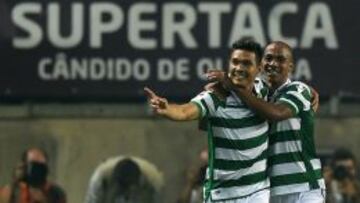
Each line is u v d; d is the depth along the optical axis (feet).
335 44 100.78
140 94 100.63
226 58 100.42
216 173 59.21
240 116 58.75
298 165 62.39
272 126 62.13
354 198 95.40
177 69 100.27
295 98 60.59
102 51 100.27
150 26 100.42
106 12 100.48
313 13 100.89
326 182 95.86
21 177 94.94
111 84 100.32
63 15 100.37
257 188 59.31
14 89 100.22
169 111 56.29
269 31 100.83
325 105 101.55
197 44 100.37
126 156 101.24
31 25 100.22
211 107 58.34
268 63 62.03
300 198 62.54
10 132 101.45
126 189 95.66
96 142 102.89
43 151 97.40
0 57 99.96
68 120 101.86
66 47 100.27
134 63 100.32
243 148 58.80
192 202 94.94
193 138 102.53
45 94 100.48
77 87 100.32
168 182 101.50
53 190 95.50
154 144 102.68
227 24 100.58
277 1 100.89
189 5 100.58
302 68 100.78
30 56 100.17
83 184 102.22
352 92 100.83
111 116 101.81
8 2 100.07
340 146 103.35
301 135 62.28
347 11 100.83
